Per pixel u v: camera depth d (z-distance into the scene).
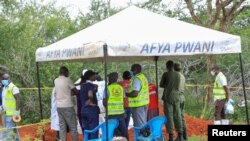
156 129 10.16
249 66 20.75
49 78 17.56
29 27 19.83
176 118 11.52
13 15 20.14
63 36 21.16
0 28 18.08
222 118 13.59
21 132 13.41
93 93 10.34
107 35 9.40
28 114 16.98
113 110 9.98
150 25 9.89
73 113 10.83
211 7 18.91
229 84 20.02
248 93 19.44
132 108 10.72
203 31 9.64
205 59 20.52
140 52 8.80
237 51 9.31
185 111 18.25
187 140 12.05
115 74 10.12
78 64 17.80
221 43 9.26
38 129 12.01
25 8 21.45
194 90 20.88
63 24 21.55
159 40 8.99
